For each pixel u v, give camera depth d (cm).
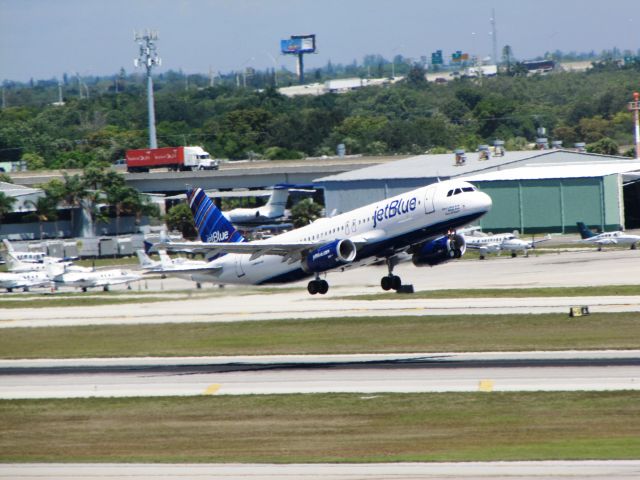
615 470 14675
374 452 17038
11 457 17888
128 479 15312
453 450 16888
